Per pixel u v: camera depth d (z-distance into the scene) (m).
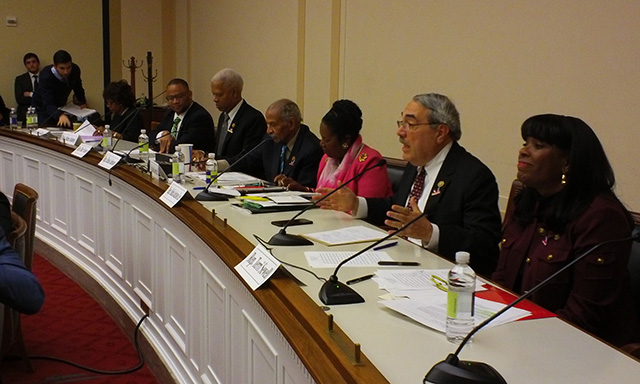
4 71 8.33
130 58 8.88
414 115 2.57
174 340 2.83
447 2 4.40
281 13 6.41
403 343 1.37
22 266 1.92
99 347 3.29
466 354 1.31
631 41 3.26
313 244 2.22
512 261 2.20
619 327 1.92
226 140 4.77
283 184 3.52
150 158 3.93
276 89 6.61
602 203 1.96
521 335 1.42
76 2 8.58
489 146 4.16
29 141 4.99
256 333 1.85
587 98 3.50
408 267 1.93
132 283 3.50
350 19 5.41
